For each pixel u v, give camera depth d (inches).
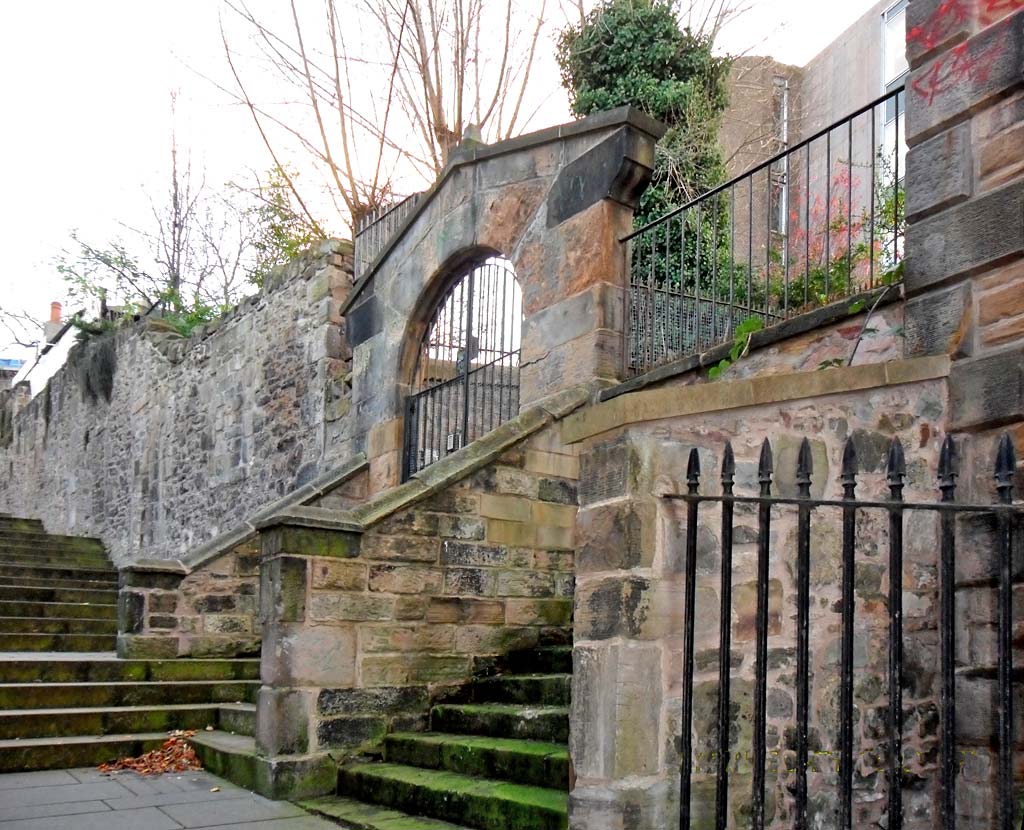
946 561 117.6
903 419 165.5
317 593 238.7
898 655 119.0
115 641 412.2
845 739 120.3
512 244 335.9
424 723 250.2
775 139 549.6
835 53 576.1
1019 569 156.7
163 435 661.3
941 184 180.9
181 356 645.9
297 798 228.2
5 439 1163.3
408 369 399.9
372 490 401.7
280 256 824.9
